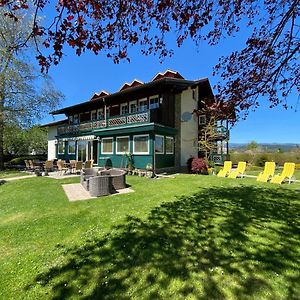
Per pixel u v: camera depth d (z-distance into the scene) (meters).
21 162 31.80
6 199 10.23
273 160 26.77
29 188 12.31
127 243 4.96
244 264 3.96
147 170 16.08
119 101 22.52
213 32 4.65
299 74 4.95
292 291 3.30
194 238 5.00
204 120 22.44
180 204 7.61
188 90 22.20
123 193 9.98
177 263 4.10
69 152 25.97
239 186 10.87
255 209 6.85
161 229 5.56
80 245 5.04
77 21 3.29
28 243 5.32
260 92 5.14
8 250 5.04
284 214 6.37
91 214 7.10
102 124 21.02
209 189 10.09
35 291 3.63
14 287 3.75
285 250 4.38
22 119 23.11
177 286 3.53
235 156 30.03
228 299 3.21
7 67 20.56
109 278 3.83
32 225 6.39
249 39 4.84
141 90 19.27
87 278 3.87
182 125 20.89
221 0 4.12
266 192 9.30
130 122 18.33
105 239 5.22
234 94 5.22
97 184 9.75
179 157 20.17
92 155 22.62
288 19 4.38
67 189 11.60
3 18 17.23
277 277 3.60
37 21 3.76
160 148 17.64
